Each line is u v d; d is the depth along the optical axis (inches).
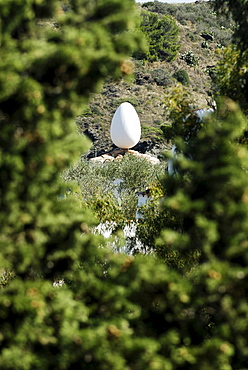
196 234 617.3
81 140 595.8
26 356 551.8
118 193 3553.2
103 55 537.0
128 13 588.1
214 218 624.1
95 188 3184.1
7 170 546.0
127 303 587.5
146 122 7362.2
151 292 619.5
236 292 584.7
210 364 551.2
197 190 644.1
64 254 632.4
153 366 531.5
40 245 600.4
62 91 561.3
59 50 530.3
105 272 741.9
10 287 581.0
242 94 762.8
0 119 570.3
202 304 615.2
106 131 7180.1
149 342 545.3
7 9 540.7
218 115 674.2
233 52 783.7
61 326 566.6
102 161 4830.2
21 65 526.3
